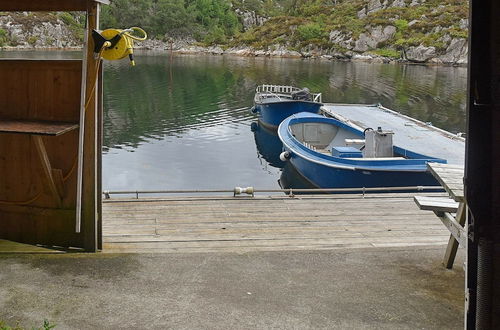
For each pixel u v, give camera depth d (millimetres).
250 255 4496
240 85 31203
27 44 74000
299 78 36938
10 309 3379
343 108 20578
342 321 3396
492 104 1370
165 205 6496
